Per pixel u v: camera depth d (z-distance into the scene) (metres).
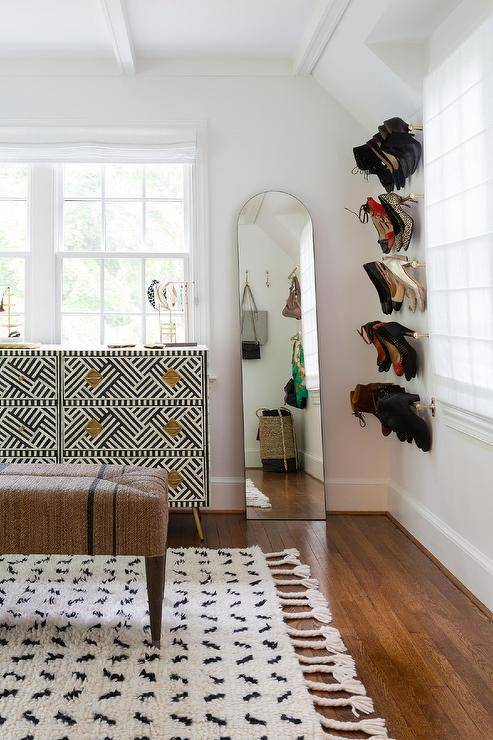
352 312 4.15
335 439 4.16
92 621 2.43
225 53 4.00
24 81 4.01
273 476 4.02
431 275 3.12
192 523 3.89
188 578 2.90
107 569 3.01
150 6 3.38
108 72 4.04
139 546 2.23
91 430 3.53
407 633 2.41
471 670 2.13
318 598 2.71
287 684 1.99
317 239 4.15
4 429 3.52
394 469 4.04
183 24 3.60
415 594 2.79
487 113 2.42
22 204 4.16
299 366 4.07
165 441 3.55
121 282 4.17
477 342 2.60
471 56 2.55
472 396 2.68
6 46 3.83
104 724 1.76
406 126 3.33
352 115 4.12
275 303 4.09
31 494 2.26
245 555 3.25
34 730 1.73
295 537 3.62
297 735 1.73
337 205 4.14
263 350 4.07
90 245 4.16
